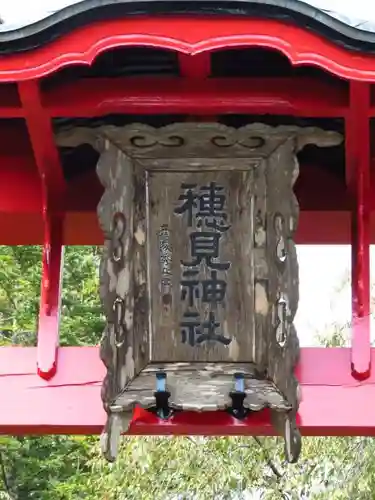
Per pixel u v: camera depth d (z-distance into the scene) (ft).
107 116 14.76
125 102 13.85
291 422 13.55
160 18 12.44
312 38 12.57
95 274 39.34
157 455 31.63
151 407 13.75
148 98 13.87
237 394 13.57
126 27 12.48
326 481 30.89
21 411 14.80
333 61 12.62
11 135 16.47
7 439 32.09
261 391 13.66
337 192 16.33
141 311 13.79
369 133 15.24
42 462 35.70
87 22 12.53
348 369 14.87
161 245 13.87
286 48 12.53
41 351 15.20
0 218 16.44
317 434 14.92
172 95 13.87
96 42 12.58
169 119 14.69
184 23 12.45
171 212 13.89
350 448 30.53
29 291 35.45
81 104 13.91
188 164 13.91
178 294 13.82
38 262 36.29
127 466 31.68
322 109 13.87
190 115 14.33
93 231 17.01
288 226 13.69
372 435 14.97
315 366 14.92
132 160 13.94
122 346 13.73
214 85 13.93
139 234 13.84
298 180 16.43
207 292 13.82
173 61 14.07
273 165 13.87
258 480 32.71
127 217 13.84
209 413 14.49
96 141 14.06
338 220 16.62
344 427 14.43
